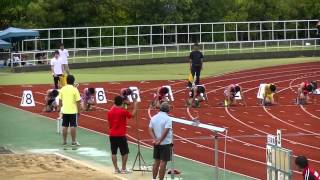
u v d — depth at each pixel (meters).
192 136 36.41
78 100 31.84
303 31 112.00
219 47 92.44
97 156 29.91
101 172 25.17
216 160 22.31
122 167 25.69
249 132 38.00
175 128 38.84
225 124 40.56
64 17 99.81
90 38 89.38
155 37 101.44
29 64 76.94
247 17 118.31
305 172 19.97
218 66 78.19
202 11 111.62
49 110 44.06
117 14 105.88
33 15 98.06
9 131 36.72
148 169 26.33
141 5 106.44
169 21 106.62
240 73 70.69
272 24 98.31
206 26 105.88
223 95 53.31
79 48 87.25
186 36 103.00
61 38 83.62
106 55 85.69
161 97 45.28
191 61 48.75
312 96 51.34
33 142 33.31
